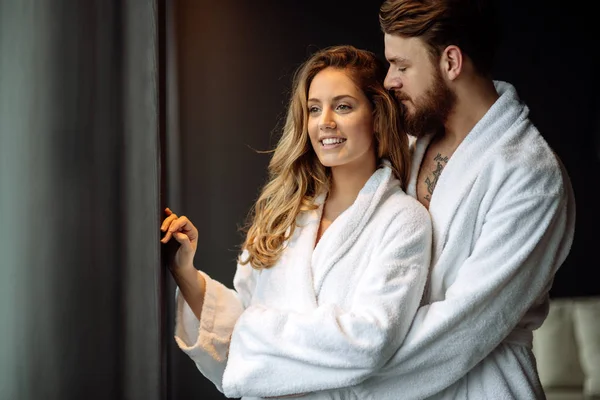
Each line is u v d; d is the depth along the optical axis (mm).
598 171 3785
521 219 1414
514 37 3787
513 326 1425
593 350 3400
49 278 1271
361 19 3514
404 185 1597
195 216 3477
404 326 1388
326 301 1449
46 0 1270
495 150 1466
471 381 1456
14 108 1266
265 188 1604
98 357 1281
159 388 1301
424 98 1506
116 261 1291
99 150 1282
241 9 3500
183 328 1581
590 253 3795
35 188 1271
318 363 1354
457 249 1458
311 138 1520
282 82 3504
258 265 1532
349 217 1480
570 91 3783
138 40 1285
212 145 3486
